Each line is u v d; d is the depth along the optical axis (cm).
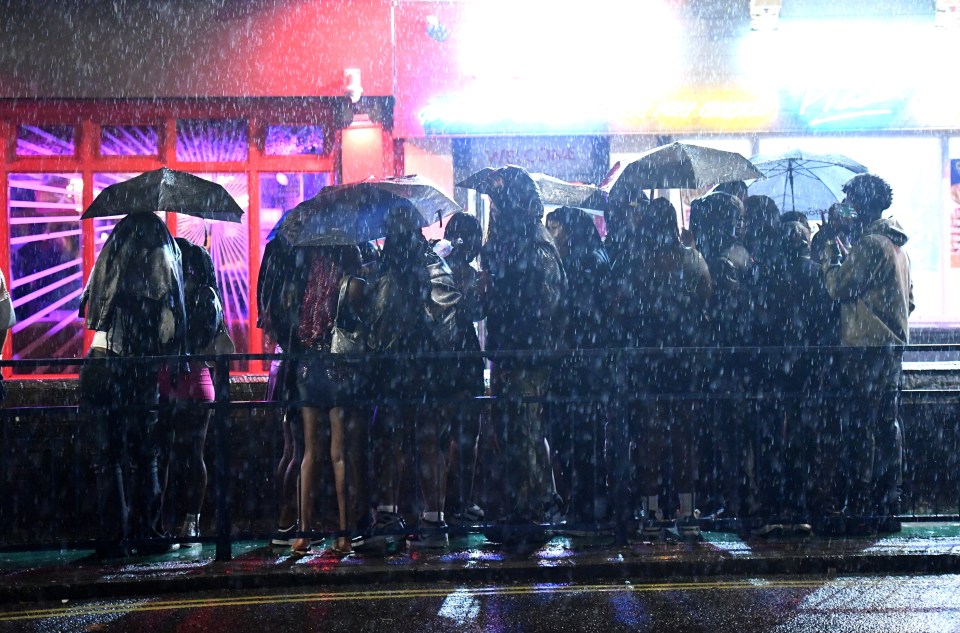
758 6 1440
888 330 809
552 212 827
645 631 568
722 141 1480
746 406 789
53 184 1470
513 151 1491
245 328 1491
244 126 1485
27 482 773
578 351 745
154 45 1448
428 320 769
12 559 743
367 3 1448
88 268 1470
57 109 1461
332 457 761
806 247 832
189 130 1481
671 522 747
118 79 1447
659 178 812
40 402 1098
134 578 673
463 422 786
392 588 673
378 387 766
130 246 773
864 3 1470
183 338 789
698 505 809
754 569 704
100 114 1467
